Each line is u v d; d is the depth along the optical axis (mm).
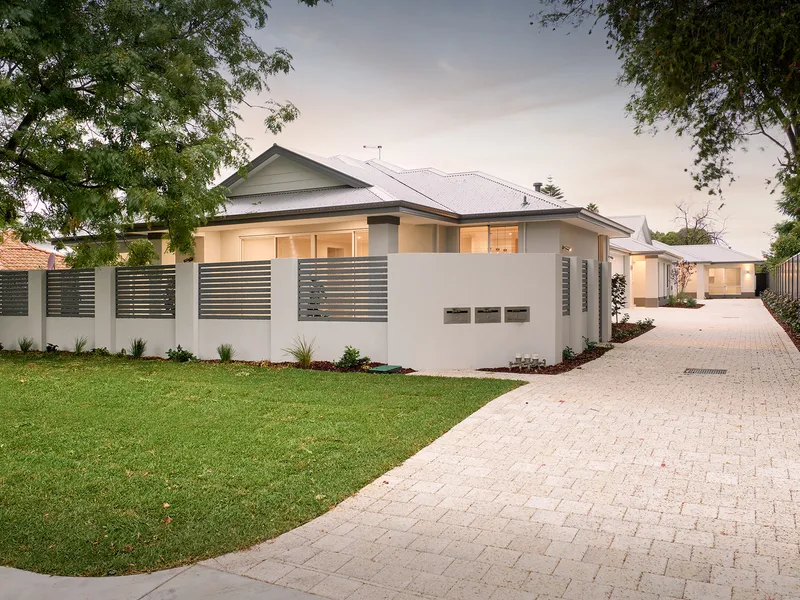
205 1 11766
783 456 5715
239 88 13312
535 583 3436
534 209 16109
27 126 11828
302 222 16297
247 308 12617
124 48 10906
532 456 5875
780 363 11781
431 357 11133
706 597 3254
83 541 4016
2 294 16422
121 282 14266
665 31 6984
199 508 4555
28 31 9203
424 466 5609
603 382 9664
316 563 3711
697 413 7473
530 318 11539
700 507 4559
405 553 3846
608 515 4441
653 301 34219
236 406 7934
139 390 9117
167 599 3273
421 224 16781
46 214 14445
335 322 11719
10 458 5840
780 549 3836
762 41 6402
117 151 11070
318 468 5457
